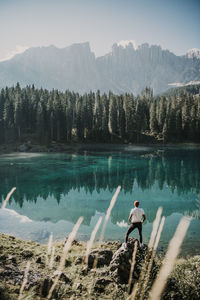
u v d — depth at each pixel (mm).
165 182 36312
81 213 22516
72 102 125250
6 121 91812
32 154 73938
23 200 27047
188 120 105688
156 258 7988
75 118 107000
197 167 49125
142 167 49531
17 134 89812
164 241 14922
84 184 35094
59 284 6453
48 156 68750
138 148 90125
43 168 48250
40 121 89562
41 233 17062
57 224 19250
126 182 36406
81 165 52156
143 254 8188
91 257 9148
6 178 38938
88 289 6422
